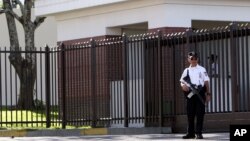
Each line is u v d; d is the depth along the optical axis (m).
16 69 27.34
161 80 20.61
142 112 21.28
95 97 22.41
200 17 24.00
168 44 20.58
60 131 20.98
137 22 24.56
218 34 19.38
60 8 26.72
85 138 19.00
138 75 21.33
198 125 16.88
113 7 25.41
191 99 16.97
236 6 24.64
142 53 21.23
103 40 23.83
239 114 18.92
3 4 30.62
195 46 19.86
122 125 22.00
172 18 23.52
